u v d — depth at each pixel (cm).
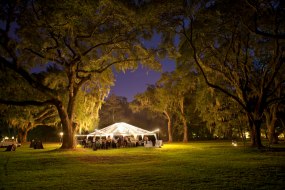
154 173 1409
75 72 3122
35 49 2742
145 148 3538
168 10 2583
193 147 3653
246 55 3023
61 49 2770
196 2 2605
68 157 2334
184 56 3109
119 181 1209
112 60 3234
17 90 3500
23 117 4475
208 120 4303
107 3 2372
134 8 2481
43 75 4266
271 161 1867
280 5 2333
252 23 2575
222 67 3253
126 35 2920
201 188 1047
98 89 3731
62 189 1077
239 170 1467
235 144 3812
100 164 1859
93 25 2748
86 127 3988
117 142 3725
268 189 1009
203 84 3734
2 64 2592
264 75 2917
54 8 2223
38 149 3600
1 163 2005
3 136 6281
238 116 3956
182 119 6097
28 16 2450
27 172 1555
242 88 3092
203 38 2955
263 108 2980
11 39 2456
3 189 1104
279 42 2750
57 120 5238
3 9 2269
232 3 2481
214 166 1645
